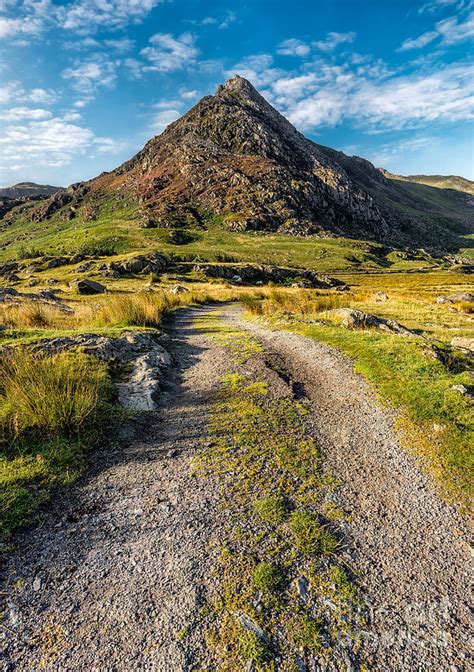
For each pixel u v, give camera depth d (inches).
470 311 1126.4
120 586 153.4
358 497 216.7
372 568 167.5
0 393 293.6
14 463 227.3
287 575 160.1
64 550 172.1
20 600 146.9
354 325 647.8
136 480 227.8
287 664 125.0
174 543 176.6
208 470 237.3
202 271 3796.8
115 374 388.8
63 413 267.6
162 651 127.6
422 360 420.8
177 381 412.5
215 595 149.2
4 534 176.4
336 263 6338.6
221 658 125.7
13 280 3609.7
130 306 709.3
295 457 255.6
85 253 6018.7
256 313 951.0
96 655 126.6
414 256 7849.4
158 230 7805.1
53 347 404.8
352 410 331.9
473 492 221.0
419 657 130.0
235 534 182.5
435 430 286.7
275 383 396.2
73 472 231.1
